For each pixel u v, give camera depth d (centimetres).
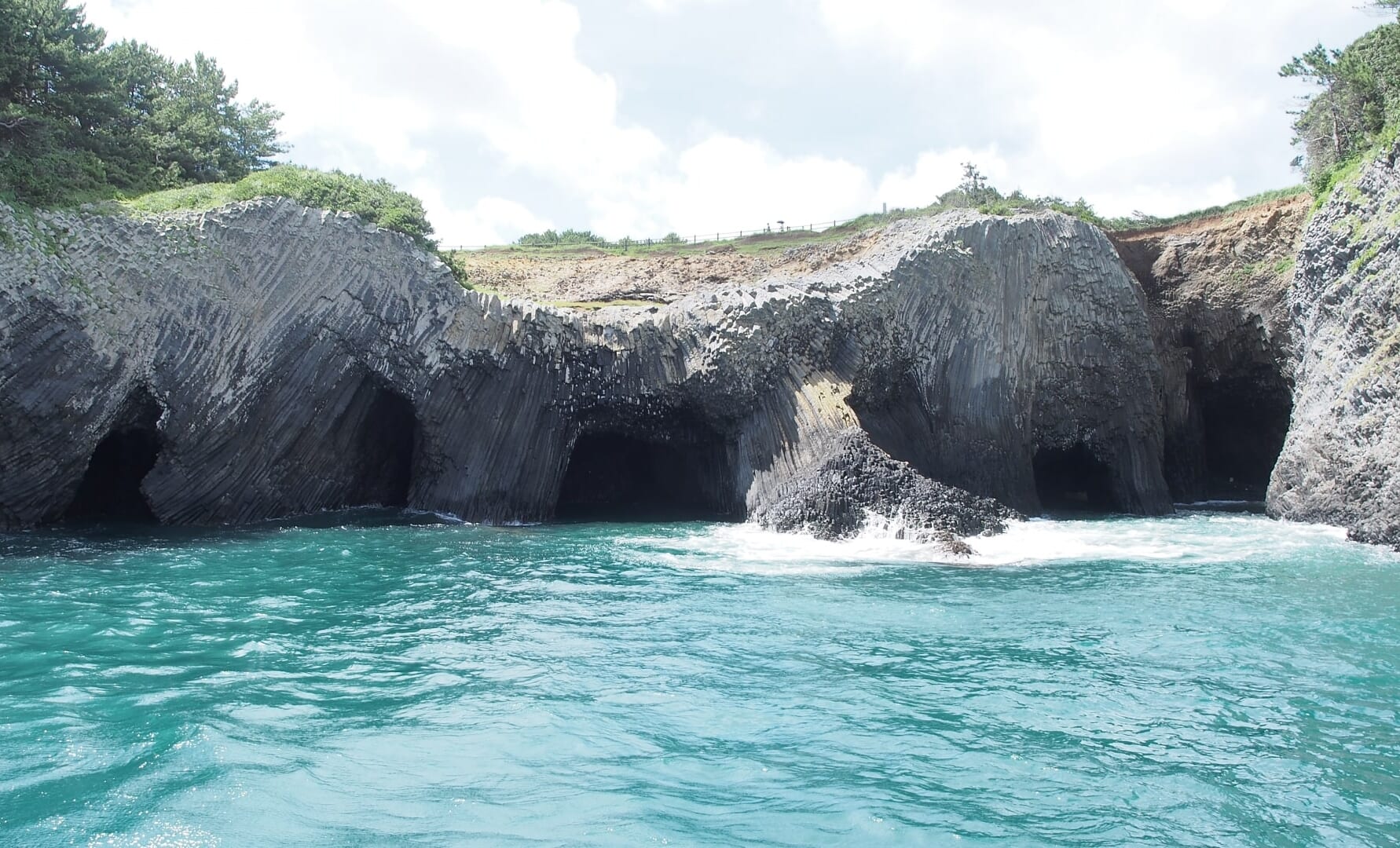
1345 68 3381
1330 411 2452
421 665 1127
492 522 2511
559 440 2630
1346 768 847
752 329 2602
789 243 4281
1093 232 3123
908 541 2127
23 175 2141
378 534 2202
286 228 2352
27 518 2084
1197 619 1401
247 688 1018
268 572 1677
